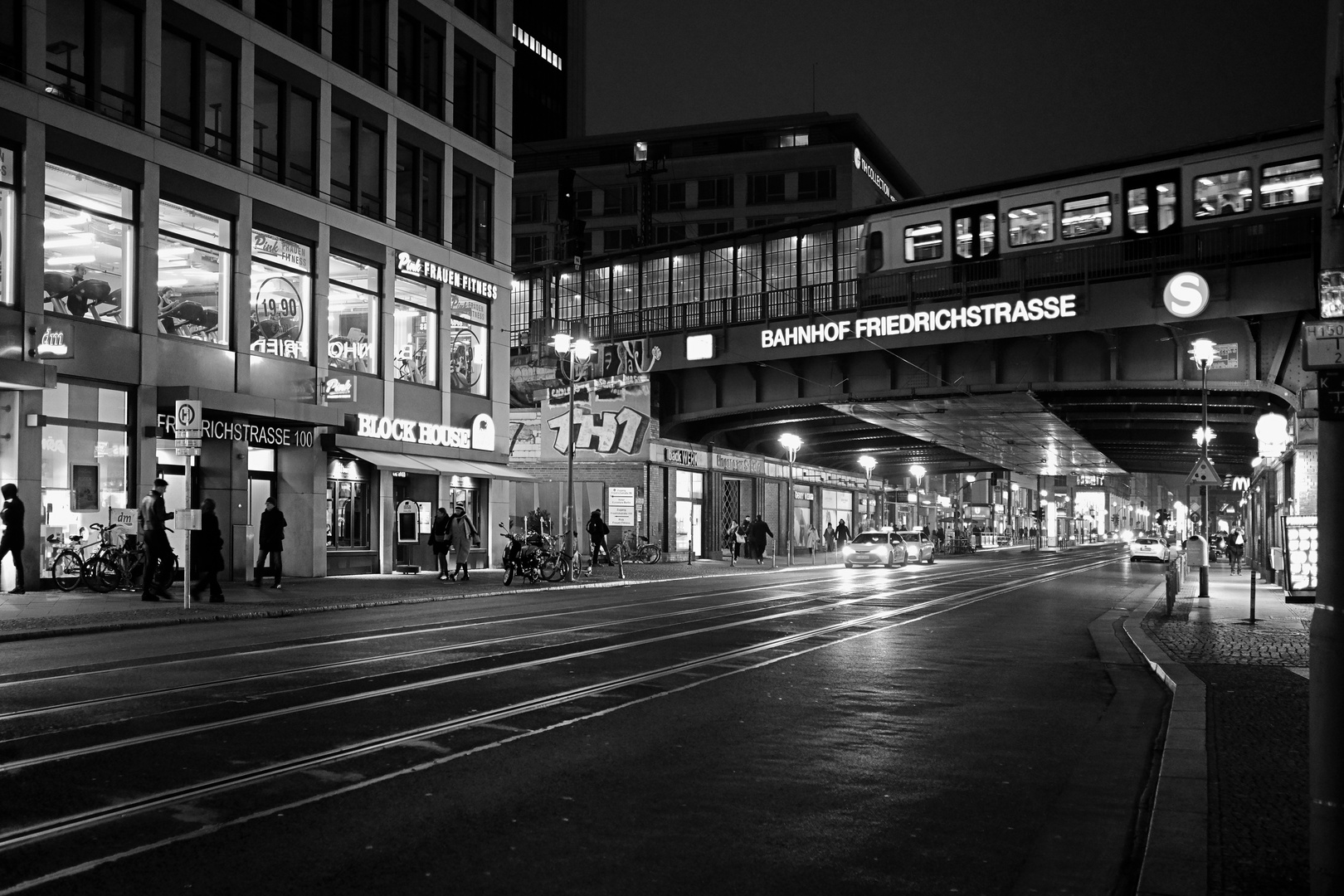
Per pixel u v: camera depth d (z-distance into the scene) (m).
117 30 23.38
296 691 10.25
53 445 21.84
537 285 55.06
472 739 8.19
